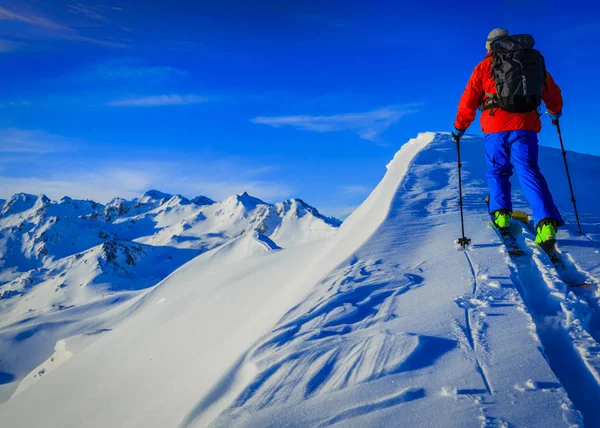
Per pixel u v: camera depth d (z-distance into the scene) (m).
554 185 9.39
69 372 18.00
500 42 4.85
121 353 15.42
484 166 10.47
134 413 6.42
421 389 2.66
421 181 9.18
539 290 4.12
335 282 4.67
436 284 4.29
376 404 2.56
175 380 7.03
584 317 3.46
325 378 2.92
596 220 6.45
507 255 4.75
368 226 7.38
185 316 13.80
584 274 4.28
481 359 2.88
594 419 2.38
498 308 3.59
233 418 2.63
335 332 3.57
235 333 7.84
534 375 2.64
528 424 2.23
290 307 4.32
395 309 3.88
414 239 5.86
